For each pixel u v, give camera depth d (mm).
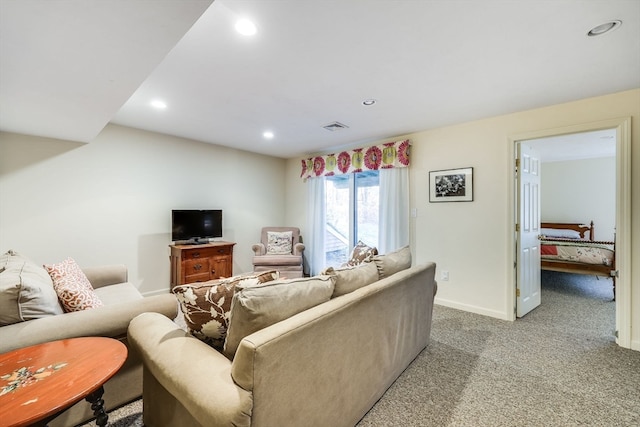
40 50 1379
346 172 4418
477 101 2615
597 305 3500
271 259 4387
